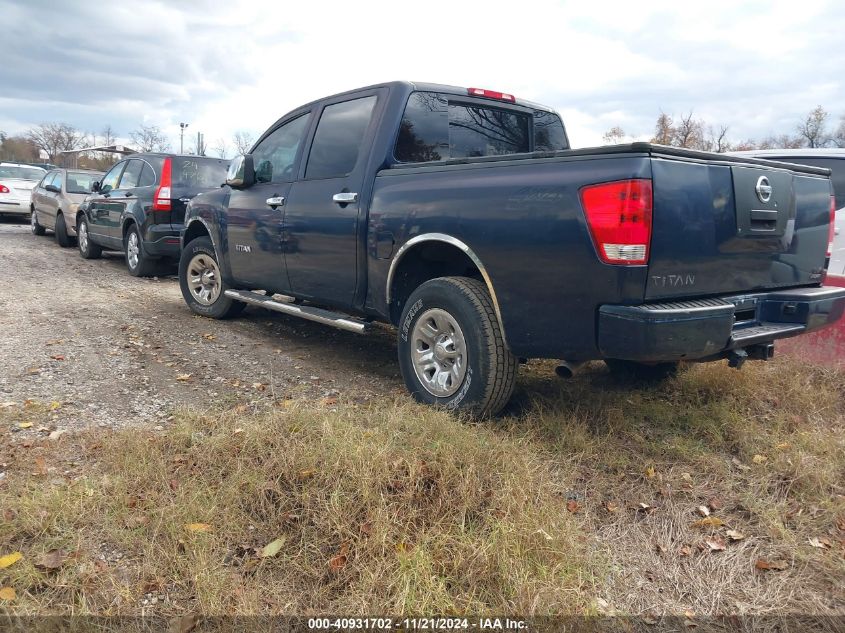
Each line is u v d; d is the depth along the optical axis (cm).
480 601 233
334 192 467
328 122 501
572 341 324
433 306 389
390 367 510
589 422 384
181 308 711
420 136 454
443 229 378
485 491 283
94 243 1112
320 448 302
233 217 588
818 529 291
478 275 411
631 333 297
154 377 453
